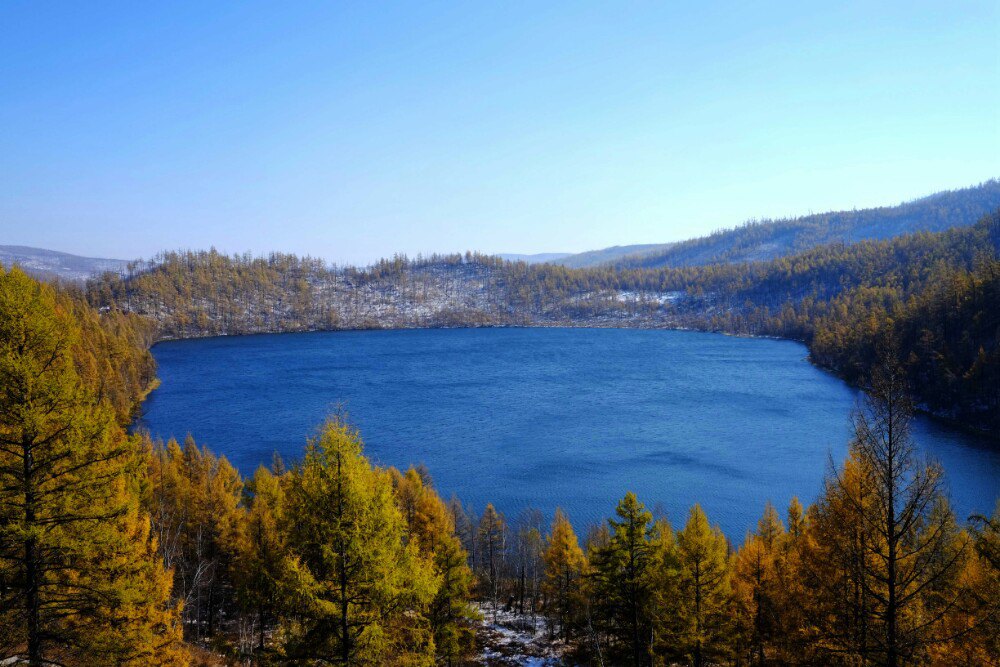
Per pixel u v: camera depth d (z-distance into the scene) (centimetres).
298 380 16262
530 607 5200
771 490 7544
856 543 1492
